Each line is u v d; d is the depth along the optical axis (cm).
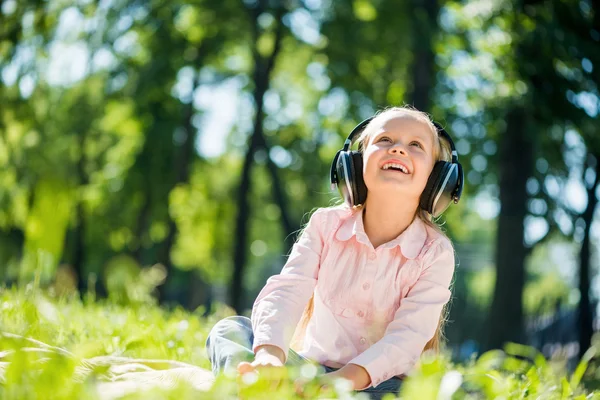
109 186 2527
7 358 281
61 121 2234
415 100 1694
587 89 1353
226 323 324
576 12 1377
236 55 2559
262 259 5644
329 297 338
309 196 2597
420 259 335
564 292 2367
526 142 1434
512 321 1444
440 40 1641
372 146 336
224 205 2692
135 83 2200
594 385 793
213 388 211
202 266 2908
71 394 191
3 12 1602
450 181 334
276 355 302
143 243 2831
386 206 338
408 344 315
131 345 446
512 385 356
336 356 334
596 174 1784
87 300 722
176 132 2514
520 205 1445
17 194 1747
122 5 2052
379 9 1927
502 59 1362
